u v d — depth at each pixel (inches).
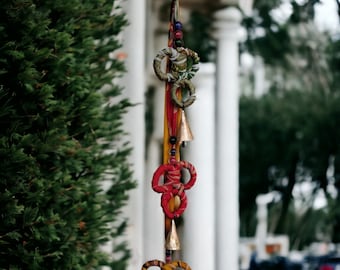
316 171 1006.4
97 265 279.1
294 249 1185.4
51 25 268.7
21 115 250.2
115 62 304.8
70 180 259.4
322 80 970.7
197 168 673.0
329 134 973.2
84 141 276.4
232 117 586.2
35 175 246.5
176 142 191.5
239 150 1011.9
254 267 1103.6
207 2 576.4
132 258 410.6
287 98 987.3
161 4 613.9
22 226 243.8
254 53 963.3
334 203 1035.3
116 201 309.1
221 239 582.9
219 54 583.8
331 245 1232.2
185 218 668.7
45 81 256.1
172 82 191.3
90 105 269.0
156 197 670.5
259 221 1315.2
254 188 1051.9
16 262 247.4
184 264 190.1
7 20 248.7
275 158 1008.2
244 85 1085.8
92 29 285.7
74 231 260.4
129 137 423.5
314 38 954.7
